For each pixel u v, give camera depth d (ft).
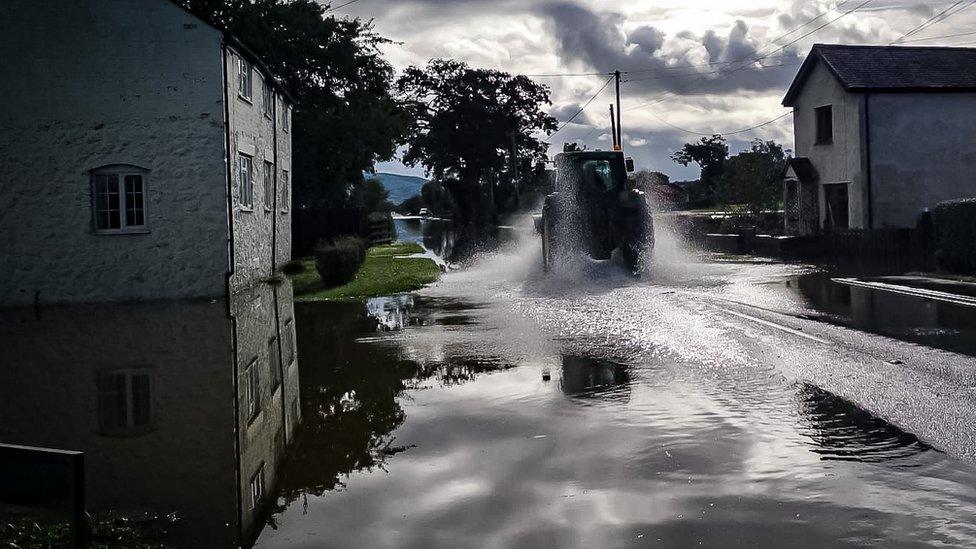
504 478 16.43
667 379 24.97
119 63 54.24
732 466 16.52
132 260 54.85
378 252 105.29
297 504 15.30
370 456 18.34
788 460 16.75
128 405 23.88
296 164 115.85
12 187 53.72
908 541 12.59
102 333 38.47
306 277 72.79
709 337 32.01
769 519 13.69
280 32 115.34
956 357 26.73
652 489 15.39
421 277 65.05
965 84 87.35
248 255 63.21
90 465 18.10
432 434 20.01
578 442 18.70
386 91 130.62
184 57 54.70
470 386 25.41
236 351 33.01
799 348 29.14
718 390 23.25
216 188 55.47
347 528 14.01
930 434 18.17
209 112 55.11
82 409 23.43
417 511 14.75
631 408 21.61
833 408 20.81
